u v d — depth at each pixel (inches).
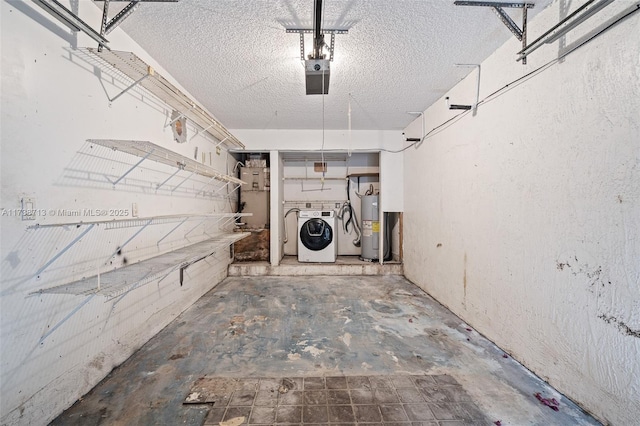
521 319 75.0
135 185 81.0
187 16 70.1
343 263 181.0
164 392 63.1
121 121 75.1
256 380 67.7
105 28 61.1
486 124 90.3
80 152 61.2
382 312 113.7
